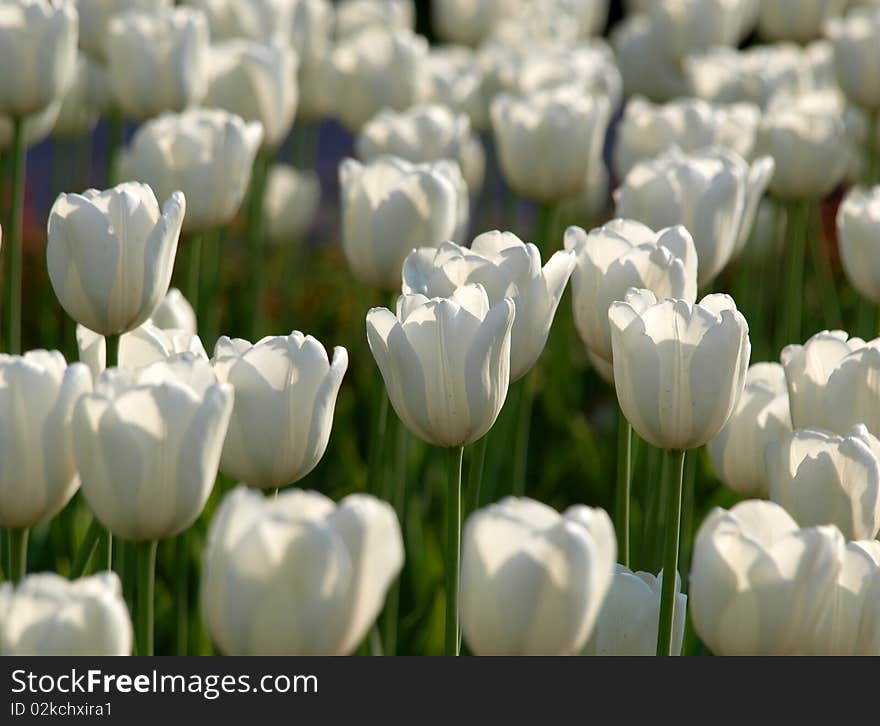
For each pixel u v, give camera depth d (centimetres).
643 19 499
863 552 253
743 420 274
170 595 296
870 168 365
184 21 307
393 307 291
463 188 291
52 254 266
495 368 260
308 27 394
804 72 396
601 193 486
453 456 262
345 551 244
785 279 362
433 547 305
